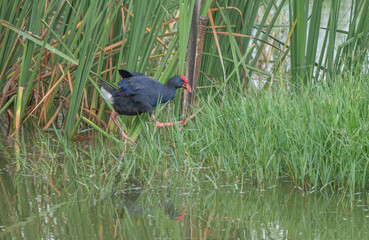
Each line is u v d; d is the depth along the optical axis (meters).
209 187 8.68
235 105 10.62
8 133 12.12
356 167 8.58
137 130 10.92
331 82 11.34
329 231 6.89
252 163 9.15
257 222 7.20
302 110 9.73
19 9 12.10
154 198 8.15
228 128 10.09
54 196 8.16
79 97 11.14
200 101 11.66
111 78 11.89
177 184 8.81
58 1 11.93
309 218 7.35
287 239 6.63
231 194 8.37
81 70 10.86
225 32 11.69
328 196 8.26
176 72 11.69
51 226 6.93
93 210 7.57
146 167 9.41
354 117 9.18
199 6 10.98
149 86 10.55
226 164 9.18
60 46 11.84
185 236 6.67
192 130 10.13
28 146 11.02
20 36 11.86
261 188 8.64
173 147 10.52
